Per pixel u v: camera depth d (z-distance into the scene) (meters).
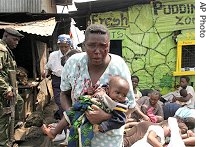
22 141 6.37
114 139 2.39
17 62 10.48
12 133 5.32
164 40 8.70
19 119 6.82
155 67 8.77
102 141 2.37
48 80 11.17
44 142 6.28
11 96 5.09
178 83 8.65
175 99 7.11
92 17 8.90
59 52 6.92
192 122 4.77
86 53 2.50
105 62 2.48
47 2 14.20
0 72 5.06
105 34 2.36
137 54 8.83
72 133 2.41
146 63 8.80
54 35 11.96
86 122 2.36
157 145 3.78
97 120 2.29
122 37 8.85
